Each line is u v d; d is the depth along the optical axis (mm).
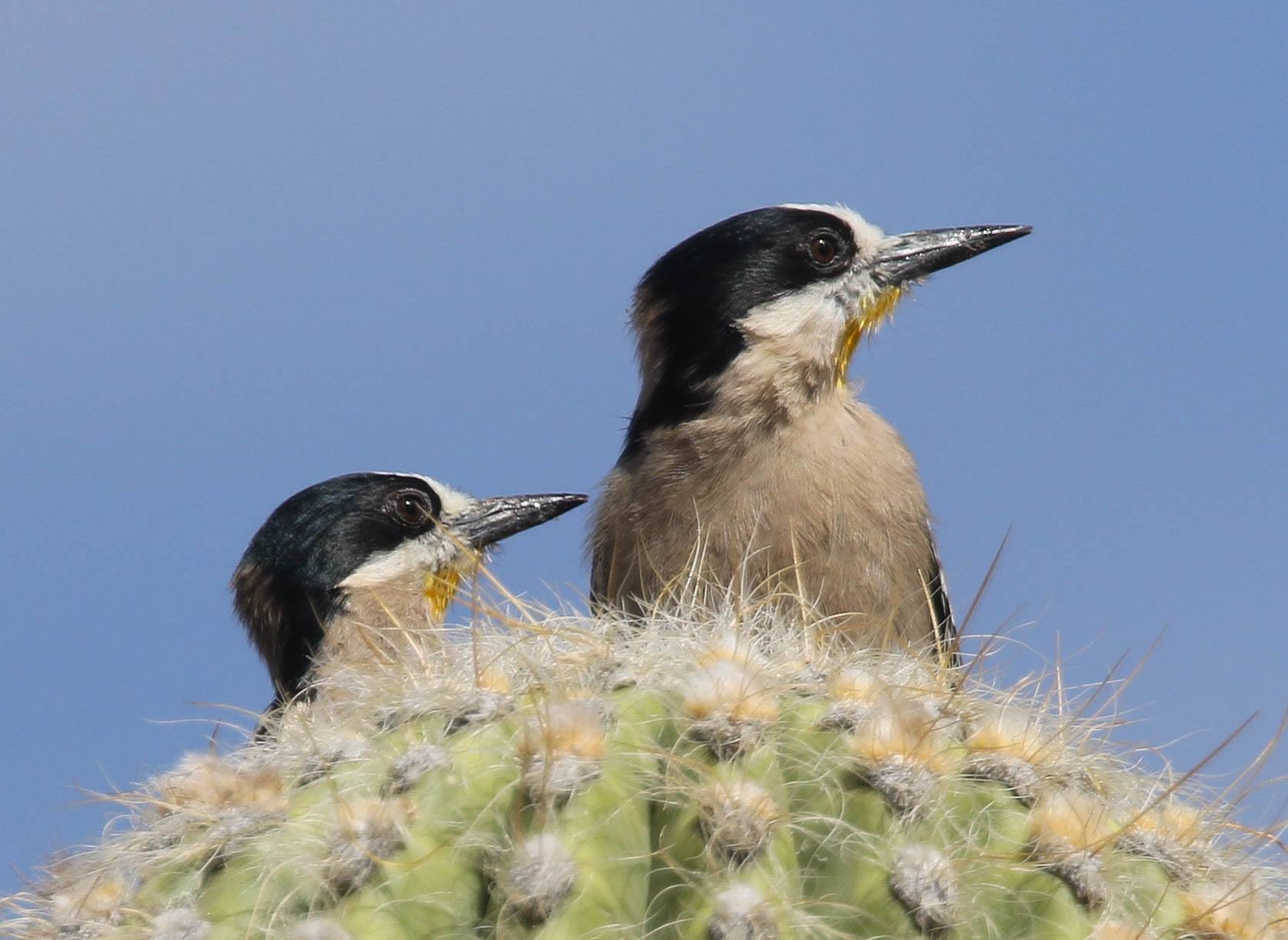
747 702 8258
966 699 8938
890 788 8000
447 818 8008
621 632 9586
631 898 7727
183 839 8492
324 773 8555
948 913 7656
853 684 8617
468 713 8617
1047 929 7762
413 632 10922
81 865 8797
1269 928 8211
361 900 7734
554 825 7816
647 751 8125
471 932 7695
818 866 7852
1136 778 8938
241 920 7777
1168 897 8148
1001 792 8250
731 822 7742
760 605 10273
